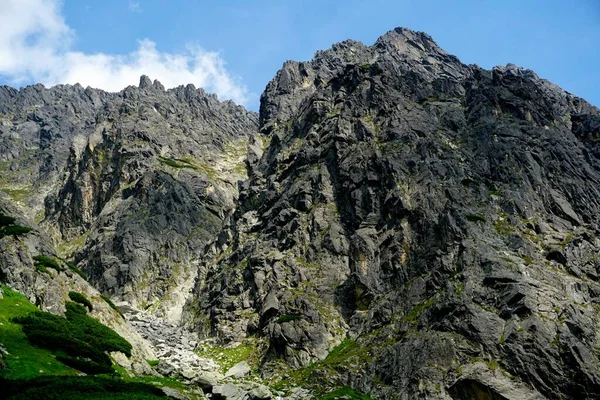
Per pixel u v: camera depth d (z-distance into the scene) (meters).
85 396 46.81
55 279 70.62
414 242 85.62
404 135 103.19
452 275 77.62
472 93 116.44
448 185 91.88
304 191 104.12
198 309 103.75
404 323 74.94
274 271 91.81
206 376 64.94
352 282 86.56
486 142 101.94
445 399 63.75
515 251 80.00
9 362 50.75
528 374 64.19
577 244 82.94
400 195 90.94
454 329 70.06
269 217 108.19
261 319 86.12
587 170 100.38
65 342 58.66
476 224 84.12
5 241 68.62
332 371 71.88
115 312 77.44
